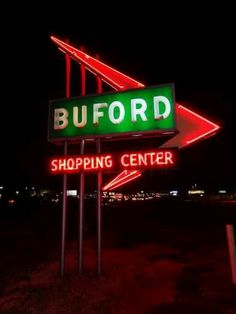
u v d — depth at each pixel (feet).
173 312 17.93
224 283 23.22
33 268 31.04
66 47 30.42
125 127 26.25
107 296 20.80
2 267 32.37
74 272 27.58
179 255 34.12
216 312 17.80
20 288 24.21
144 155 24.63
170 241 44.50
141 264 29.99
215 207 130.93
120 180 29.14
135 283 23.53
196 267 28.30
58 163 27.40
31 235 56.08
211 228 58.49
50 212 112.88
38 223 76.69
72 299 20.56
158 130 25.36
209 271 26.84
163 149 24.25
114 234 53.88
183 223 69.41
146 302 19.67
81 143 27.76
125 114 26.43
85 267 29.35
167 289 22.04
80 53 30.14
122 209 133.39
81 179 27.73
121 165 25.22
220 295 20.63
